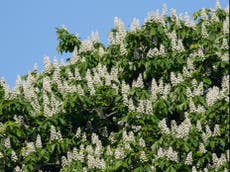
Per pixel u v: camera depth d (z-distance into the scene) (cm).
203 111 2495
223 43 2678
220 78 2692
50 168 2742
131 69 2766
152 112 2562
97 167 2464
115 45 2900
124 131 2480
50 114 2641
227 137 2433
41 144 2597
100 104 2694
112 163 2447
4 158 2608
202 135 2434
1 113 2645
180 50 2780
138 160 2414
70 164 2534
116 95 2700
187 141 2425
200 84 2559
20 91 2875
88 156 2477
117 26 3028
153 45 2822
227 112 2405
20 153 2617
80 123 2766
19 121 2655
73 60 2975
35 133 2694
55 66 2975
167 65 2727
